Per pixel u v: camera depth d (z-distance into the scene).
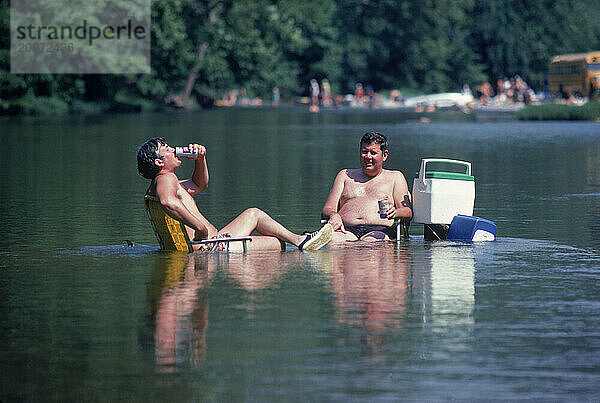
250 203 33.75
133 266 21.06
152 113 151.50
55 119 122.50
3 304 17.20
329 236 23.64
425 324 15.55
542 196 36.41
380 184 26.03
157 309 16.72
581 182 42.28
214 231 23.70
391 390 12.35
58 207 33.06
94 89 154.62
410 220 25.81
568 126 105.31
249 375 12.95
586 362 13.49
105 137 81.38
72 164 53.09
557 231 26.86
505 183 41.88
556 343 14.43
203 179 24.53
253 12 167.88
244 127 102.69
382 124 112.94
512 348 14.20
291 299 17.48
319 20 185.00
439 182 25.02
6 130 93.19
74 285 18.91
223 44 166.88
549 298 17.53
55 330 15.31
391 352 13.97
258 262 21.59
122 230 27.16
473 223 25.00
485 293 18.00
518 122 118.12
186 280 19.39
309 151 64.19
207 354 13.91
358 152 62.88
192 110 169.50
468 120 125.88
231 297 17.69
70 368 13.33
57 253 22.97
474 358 13.69
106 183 42.16
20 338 14.86
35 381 12.80
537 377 12.84
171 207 22.67
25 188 39.88
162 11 145.00
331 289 18.39
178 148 23.48
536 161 55.31
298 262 21.58
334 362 13.48
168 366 13.36
